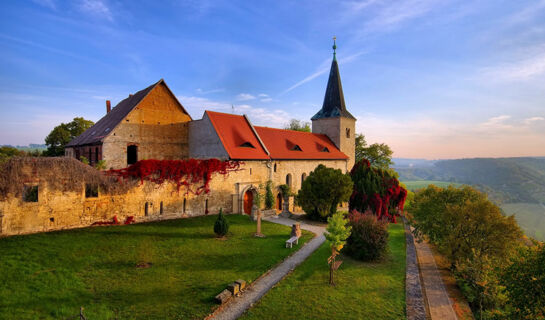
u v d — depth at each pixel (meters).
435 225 20.84
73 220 19.53
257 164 30.61
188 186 25.23
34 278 12.95
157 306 11.69
